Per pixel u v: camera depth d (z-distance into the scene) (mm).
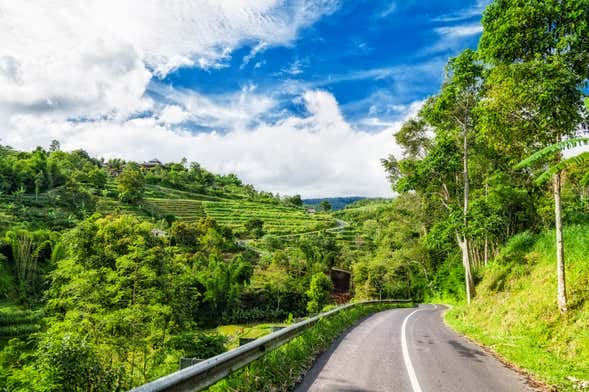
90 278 22422
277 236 116750
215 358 4715
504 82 12531
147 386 3254
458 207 25406
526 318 12883
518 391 6453
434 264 58000
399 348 10211
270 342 7066
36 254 57375
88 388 6047
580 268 12773
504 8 12867
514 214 31391
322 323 12117
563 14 11719
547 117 11852
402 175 34938
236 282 61344
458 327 16203
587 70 11758
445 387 6414
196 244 82688
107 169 185250
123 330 20047
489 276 20609
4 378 5648
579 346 9383
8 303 48875
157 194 148125
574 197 28938
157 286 25094
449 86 23078
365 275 68062
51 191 105688
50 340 6062
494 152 25031
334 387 6141
